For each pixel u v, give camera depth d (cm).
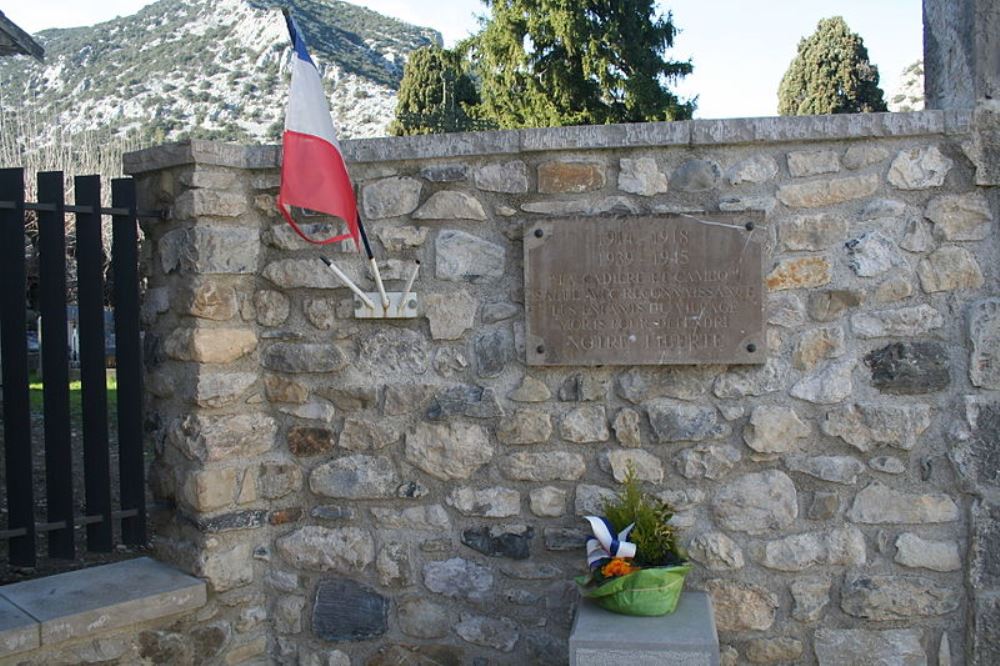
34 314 1275
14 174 336
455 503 366
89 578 364
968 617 335
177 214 369
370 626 375
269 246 378
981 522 331
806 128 336
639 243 346
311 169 339
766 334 341
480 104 1780
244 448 372
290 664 382
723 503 348
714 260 342
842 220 339
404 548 372
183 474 370
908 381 336
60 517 351
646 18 1662
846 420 339
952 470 335
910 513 338
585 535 355
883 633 342
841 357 339
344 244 372
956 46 343
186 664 357
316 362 374
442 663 370
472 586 366
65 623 321
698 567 349
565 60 1641
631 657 292
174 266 371
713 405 347
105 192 1390
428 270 366
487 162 360
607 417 354
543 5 1614
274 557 382
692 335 343
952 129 330
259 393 379
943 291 334
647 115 1598
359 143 367
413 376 369
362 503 375
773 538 346
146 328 392
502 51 1680
